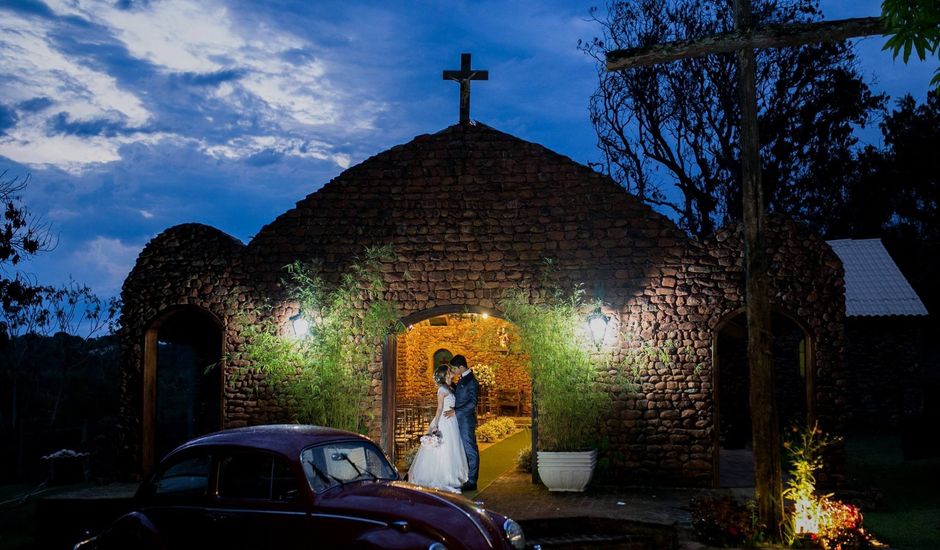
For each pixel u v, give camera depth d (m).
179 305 13.04
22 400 22.69
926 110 30.84
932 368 29.20
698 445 11.95
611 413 12.17
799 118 26.72
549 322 12.12
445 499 6.43
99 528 11.22
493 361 23.09
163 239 13.23
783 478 12.70
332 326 12.55
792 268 12.08
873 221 31.17
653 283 12.29
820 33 8.45
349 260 12.85
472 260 12.65
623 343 12.25
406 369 22.52
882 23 8.30
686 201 26.20
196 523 6.47
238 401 12.81
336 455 6.77
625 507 10.47
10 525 13.16
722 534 8.90
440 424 11.32
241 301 12.96
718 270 12.18
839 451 11.77
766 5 24.23
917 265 31.00
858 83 26.56
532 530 9.74
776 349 21.55
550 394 11.96
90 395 24.48
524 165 12.74
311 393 12.39
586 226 12.51
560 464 11.49
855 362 22.34
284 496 6.28
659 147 25.47
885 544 9.30
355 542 5.88
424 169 12.90
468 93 13.07
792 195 28.80
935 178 30.31
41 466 19.83
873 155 30.88
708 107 25.00
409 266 12.75
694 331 12.15
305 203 13.01
